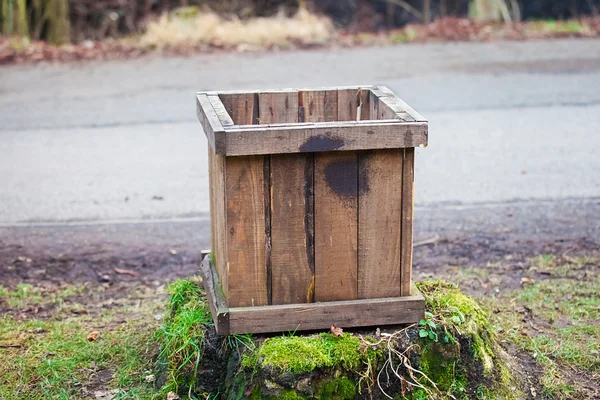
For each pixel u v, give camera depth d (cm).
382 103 346
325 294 322
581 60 1165
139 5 1689
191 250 552
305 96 373
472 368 334
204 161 757
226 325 317
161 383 351
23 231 588
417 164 734
